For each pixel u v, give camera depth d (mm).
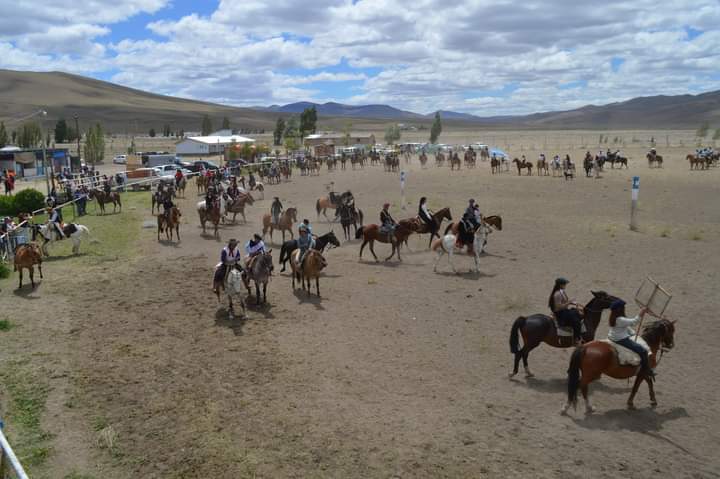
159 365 12430
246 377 11781
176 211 26688
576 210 33688
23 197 35469
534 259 21750
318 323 15078
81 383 11531
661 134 195750
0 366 12328
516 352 11414
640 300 11484
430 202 37000
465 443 9102
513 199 38625
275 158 70875
